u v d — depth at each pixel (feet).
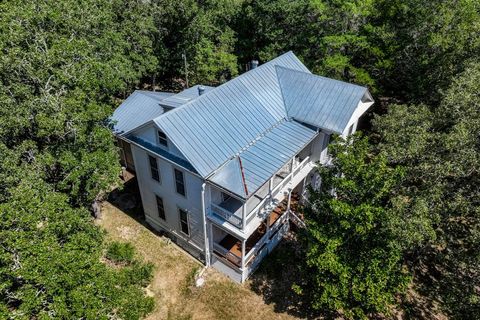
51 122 56.85
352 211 49.26
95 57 84.02
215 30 128.67
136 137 64.08
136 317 47.06
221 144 58.95
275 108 69.97
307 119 68.33
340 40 97.96
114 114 85.66
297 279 64.80
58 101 61.21
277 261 68.44
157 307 60.39
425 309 59.82
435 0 94.12
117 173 66.39
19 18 71.61
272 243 70.33
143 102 86.38
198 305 60.75
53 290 38.09
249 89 69.21
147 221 77.20
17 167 52.85
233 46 126.21
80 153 61.82
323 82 71.77
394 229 46.80
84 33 85.10
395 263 48.62
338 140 57.41
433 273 65.72
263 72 74.13
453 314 52.54
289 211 73.00
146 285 63.82
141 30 115.55
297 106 70.69
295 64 83.51
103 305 41.52
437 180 52.65
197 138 57.36
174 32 126.72
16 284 41.22
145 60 117.08
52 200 47.62
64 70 66.13
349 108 67.36
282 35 117.91
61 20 78.79
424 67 95.61
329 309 58.85
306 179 78.33
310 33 112.16
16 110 58.70
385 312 48.67
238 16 125.90
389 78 110.93
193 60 126.41
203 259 68.54
